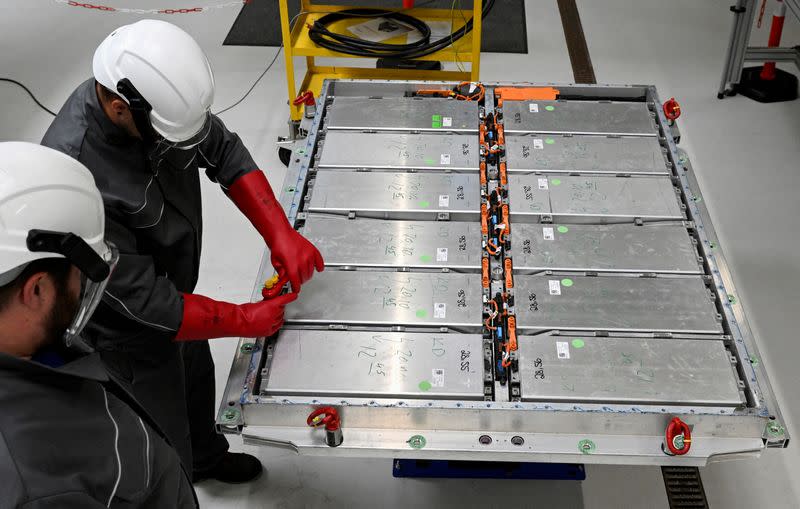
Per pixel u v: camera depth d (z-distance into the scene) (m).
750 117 4.36
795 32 5.20
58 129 1.70
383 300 1.94
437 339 1.85
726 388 1.74
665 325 1.88
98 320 1.81
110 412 1.26
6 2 5.54
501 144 2.46
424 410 1.70
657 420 1.70
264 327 1.82
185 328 1.79
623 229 2.16
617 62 4.88
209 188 3.89
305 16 4.17
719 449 1.70
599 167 2.36
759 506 2.53
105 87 1.62
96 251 1.18
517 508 2.52
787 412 2.81
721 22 5.29
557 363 1.79
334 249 2.08
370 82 2.73
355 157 2.37
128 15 5.45
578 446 1.72
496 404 1.70
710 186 3.86
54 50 5.03
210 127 1.85
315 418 1.71
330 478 2.62
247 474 2.59
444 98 2.68
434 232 2.13
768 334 3.11
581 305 1.93
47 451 1.09
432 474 2.58
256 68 4.85
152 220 1.81
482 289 1.97
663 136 2.54
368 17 4.11
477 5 3.56
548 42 5.09
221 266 3.45
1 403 1.07
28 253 1.06
